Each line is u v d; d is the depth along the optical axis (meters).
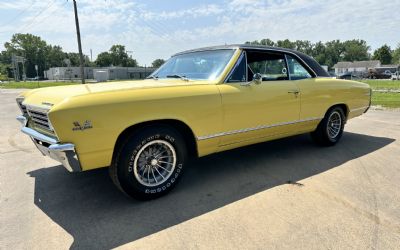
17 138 6.82
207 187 3.82
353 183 3.91
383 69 66.44
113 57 122.19
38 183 4.04
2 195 3.68
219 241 2.68
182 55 4.87
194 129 3.60
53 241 2.72
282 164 4.66
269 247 2.59
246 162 4.76
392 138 6.34
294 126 4.80
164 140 3.46
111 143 3.07
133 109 3.14
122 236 2.79
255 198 3.51
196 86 3.67
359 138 6.33
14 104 14.84
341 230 2.83
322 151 5.34
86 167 3.03
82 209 3.31
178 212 3.21
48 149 2.98
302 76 4.98
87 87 3.45
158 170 3.56
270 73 4.51
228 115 3.86
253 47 4.34
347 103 5.62
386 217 3.05
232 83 3.98
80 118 2.88
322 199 3.46
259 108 4.18
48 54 122.25
